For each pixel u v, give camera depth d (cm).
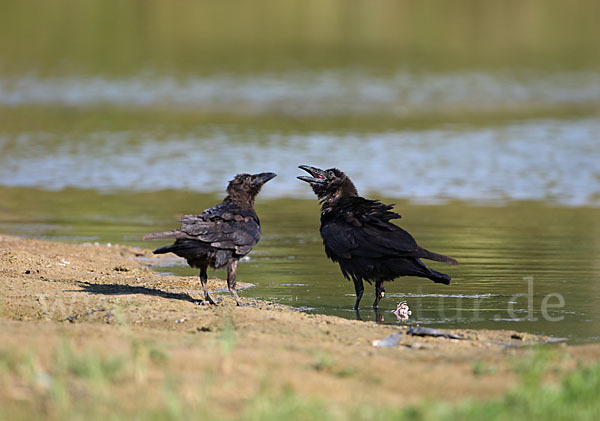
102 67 5144
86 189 2289
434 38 6512
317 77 4812
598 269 1381
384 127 3409
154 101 4062
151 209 2023
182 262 1477
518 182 2405
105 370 696
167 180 2419
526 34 6738
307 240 1686
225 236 1102
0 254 1383
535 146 2962
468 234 1722
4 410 628
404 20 7350
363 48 5991
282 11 7731
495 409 646
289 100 4109
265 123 3500
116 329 875
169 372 712
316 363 771
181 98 4150
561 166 2636
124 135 3188
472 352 877
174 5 7825
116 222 1866
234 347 820
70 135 3169
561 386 707
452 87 4525
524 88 4516
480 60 5534
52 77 4759
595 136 3150
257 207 2105
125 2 7888
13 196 2183
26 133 3192
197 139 3109
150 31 6625
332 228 1198
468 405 657
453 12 7750
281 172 2558
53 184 2350
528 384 695
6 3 7525
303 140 3086
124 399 650
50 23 6800
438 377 747
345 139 3117
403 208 2055
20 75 4806
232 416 626
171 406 623
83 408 632
